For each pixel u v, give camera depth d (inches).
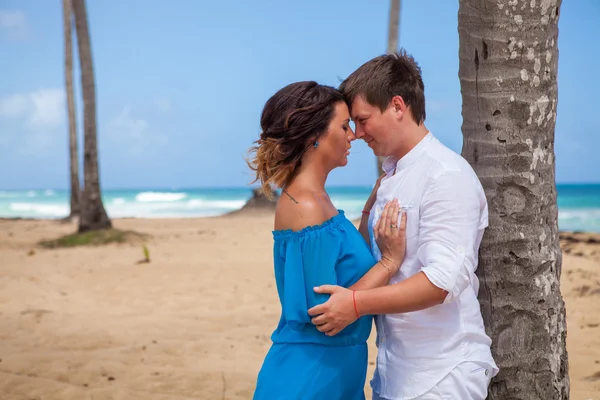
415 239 106.5
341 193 3171.8
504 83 120.4
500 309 125.3
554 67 121.6
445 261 100.5
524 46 119.3
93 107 669.3
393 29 658.8
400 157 111.8
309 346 108.4
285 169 109.7
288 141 109.0
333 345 108.9
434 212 103.2
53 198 2920.8
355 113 111.1
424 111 112.0
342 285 108.5
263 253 542.3
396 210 107.0
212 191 3917.3
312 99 109.6
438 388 105.8
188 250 567.5
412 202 106.7
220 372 224.7
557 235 127.0
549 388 126.3
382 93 108.5
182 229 858.8
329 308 102.6
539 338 125.1
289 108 109.4
